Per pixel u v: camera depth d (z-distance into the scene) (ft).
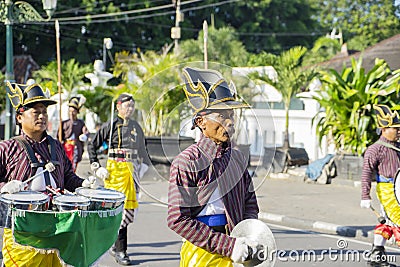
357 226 61.31
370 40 277.85
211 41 192.34
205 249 24.18
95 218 27.43
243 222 24.73
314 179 96.27
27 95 29.76
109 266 45.88
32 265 28.19
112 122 45.32
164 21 264.72
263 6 274.36
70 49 256.52
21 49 257.55
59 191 29.63
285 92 107.34
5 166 29.50
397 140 45.29
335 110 93.20
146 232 58.70
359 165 92.99
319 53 203.92
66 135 81.61
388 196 44.73
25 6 84.84
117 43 259.60
